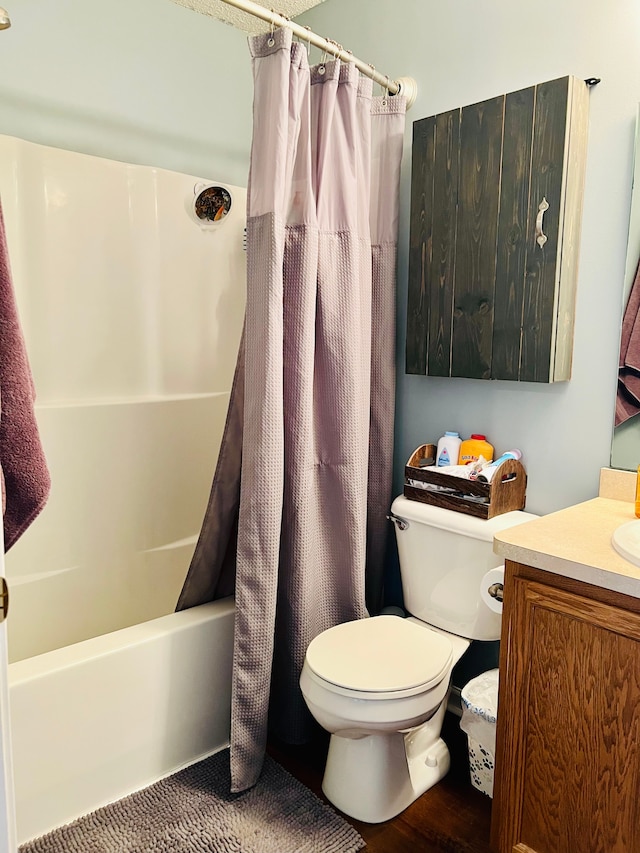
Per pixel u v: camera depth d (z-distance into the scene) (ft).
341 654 5.07
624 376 5.20
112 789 5.10
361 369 5.95
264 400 5.11
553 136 5.15
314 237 5.34
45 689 4.60
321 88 5.47
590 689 3.95
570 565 3.91
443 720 6.10
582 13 5.23
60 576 6.77
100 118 7.18
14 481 3.59
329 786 5.36
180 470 7.72
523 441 5.98
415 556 6.14
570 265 5.35
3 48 6.45
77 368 7.18
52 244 6.86
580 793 4.08
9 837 2.81
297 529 5.58
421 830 5.05
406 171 6.67
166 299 7.72
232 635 5.75
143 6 7.37
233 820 5.03
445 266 6.05
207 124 8.12
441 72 6.26
